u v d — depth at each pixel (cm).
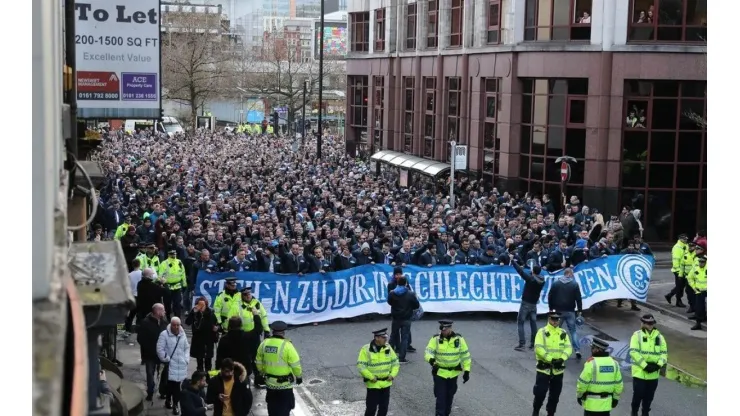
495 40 4003
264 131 8888
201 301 1669
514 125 3797
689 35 3406
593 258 2406
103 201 2972
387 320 2220
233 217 2783
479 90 4103
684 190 3484
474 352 1944
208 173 4316
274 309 2128
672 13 3400
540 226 2733
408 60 5162
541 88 3662
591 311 2389
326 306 2166
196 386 1293
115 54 2669
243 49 11856
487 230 2688
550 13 3597
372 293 2205
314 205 3253
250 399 1341
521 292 2261
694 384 1744
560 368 1485
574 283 1920
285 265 2175
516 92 3781
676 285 2450
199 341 1681
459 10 4472
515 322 2230
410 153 5144
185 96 7400
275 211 2967
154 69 2708
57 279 427
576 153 3562
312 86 8969
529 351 1956
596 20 3444
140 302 1811
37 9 384
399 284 1862
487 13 4075
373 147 5719
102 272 680
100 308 605
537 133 3697
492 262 2323
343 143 7225
